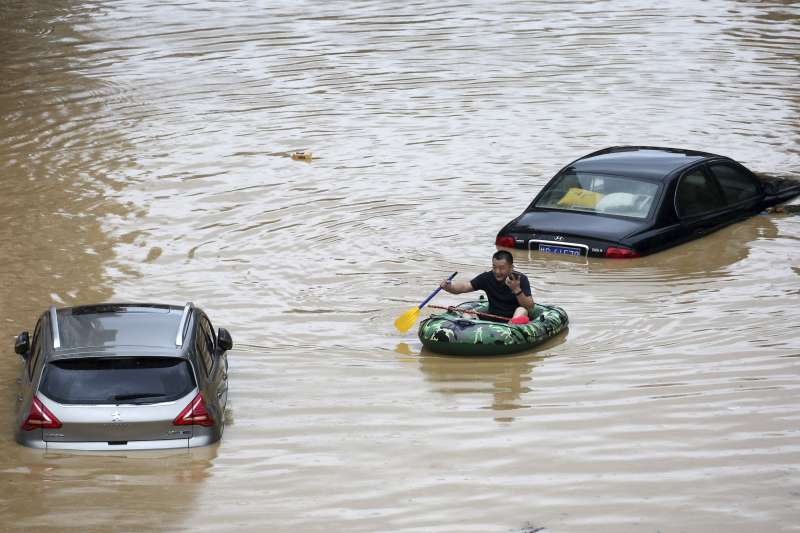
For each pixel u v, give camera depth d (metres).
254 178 62.16
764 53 90.50
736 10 106.88
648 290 45.16
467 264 48.81
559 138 69.44
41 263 48.53
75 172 63.22
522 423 33.19
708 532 26.50
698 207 52.72
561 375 36.94
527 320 39.56
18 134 70.75
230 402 35.16
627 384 35.97
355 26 101.19
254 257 49.66
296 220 55.03
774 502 27.94
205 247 50.97
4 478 29.81
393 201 58.09
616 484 29.09
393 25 101.50
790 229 53.25
